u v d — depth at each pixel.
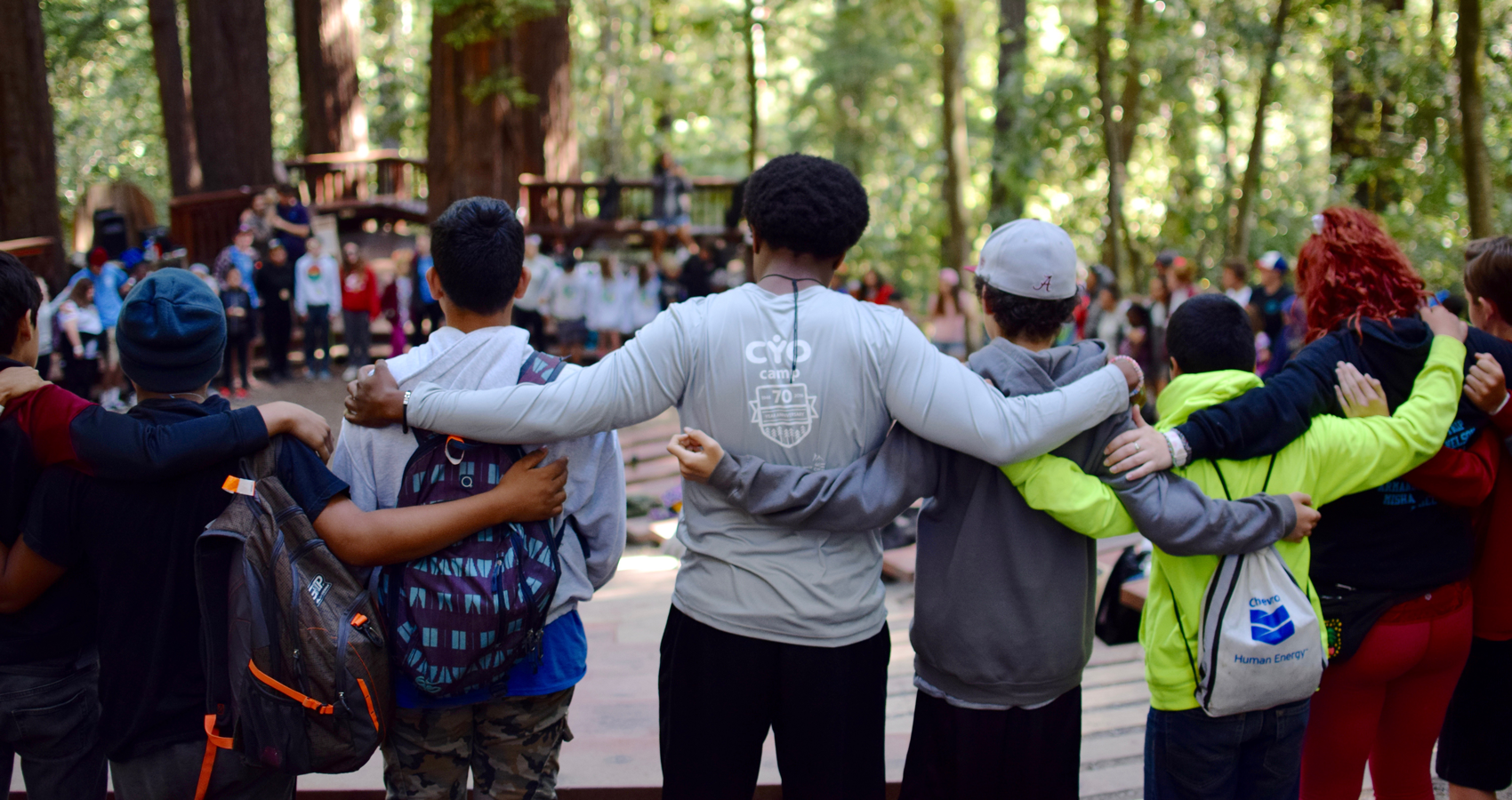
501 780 2.06
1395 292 2.18
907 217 23.95
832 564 1.91
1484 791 2.61
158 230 11.75
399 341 12.52
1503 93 9.91
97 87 25.39
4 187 12.46
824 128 24.64
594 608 4.52
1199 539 1.92
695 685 1.96
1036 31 18.47
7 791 2.08
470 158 13.84
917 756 2.15
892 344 1.84
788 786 1.98
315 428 1.94
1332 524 2.22
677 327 1.87
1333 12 11.89
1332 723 2.30
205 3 17.34
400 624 1.84
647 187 19.36
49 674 1.98
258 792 1.97
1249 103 15.70
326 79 21.41
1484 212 7.56
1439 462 2.13
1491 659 2.53
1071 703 2.07
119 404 9.88
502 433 1.84
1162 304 9.21
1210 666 2.01
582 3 28.56
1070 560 2.00
